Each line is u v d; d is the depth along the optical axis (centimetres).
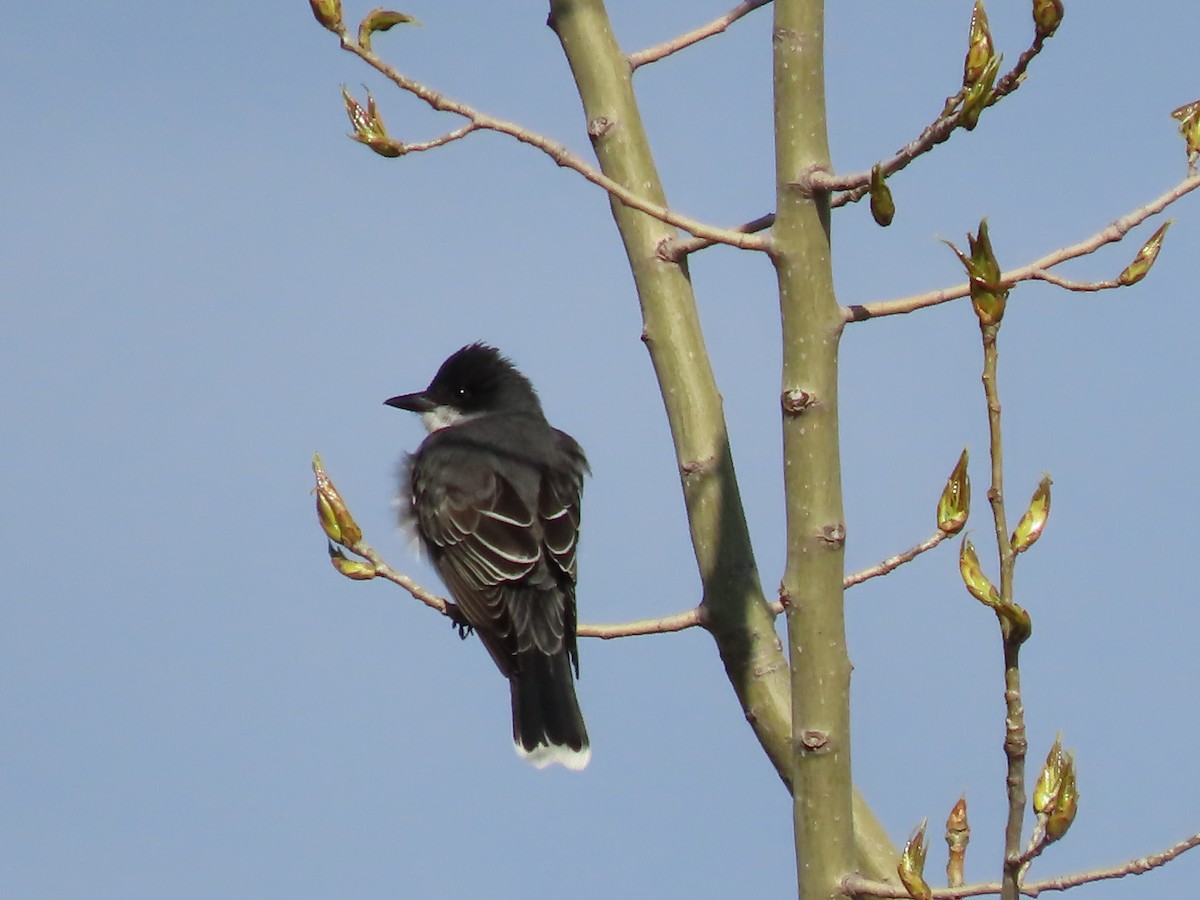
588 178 747
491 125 774
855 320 712
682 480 902
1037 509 637
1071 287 794
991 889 652
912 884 651
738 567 878
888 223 689
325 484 947
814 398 702
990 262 595
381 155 800
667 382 919
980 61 649
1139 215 771
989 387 599
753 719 863
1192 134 801
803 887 687
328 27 779
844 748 692
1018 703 584
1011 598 583
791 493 704
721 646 875
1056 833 586
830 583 697
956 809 741
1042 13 636
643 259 941
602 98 977
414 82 777
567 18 991
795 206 707
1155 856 641
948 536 796
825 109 714
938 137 662
